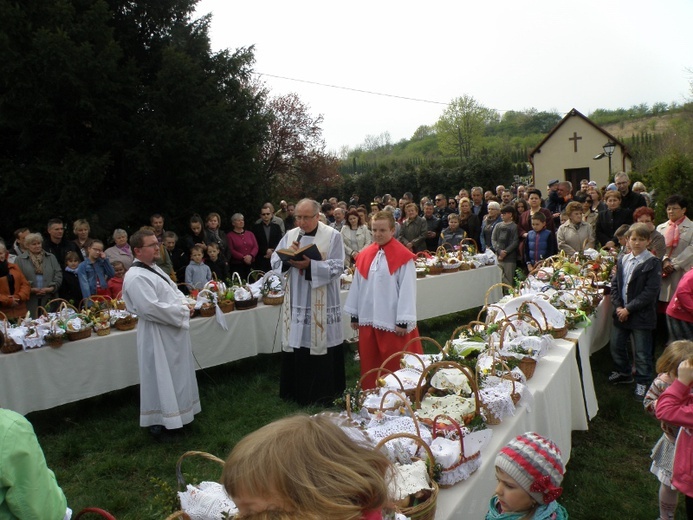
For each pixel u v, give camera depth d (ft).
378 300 14.83
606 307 20.07
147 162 36.35
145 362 15.26
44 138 35.12
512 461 6.59
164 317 14.90
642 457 14.01
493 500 7.20
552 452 6.66
